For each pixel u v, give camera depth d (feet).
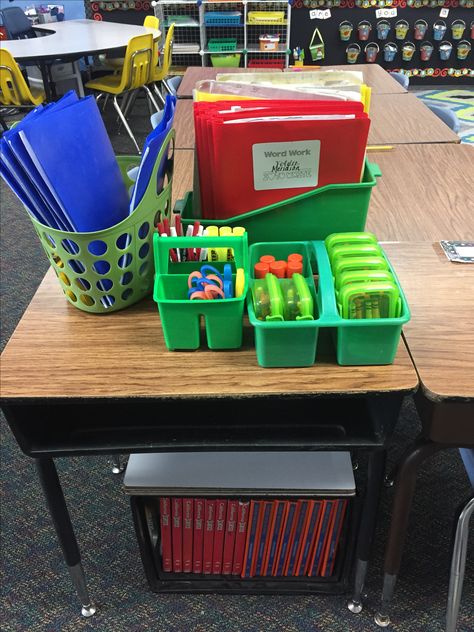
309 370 3.00
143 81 13.47
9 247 9.91
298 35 17.62
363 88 3.74
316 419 3.33
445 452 5.77
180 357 3.10
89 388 2.87
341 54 17.97
